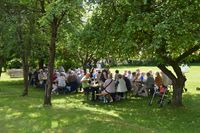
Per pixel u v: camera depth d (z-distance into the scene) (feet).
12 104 68.39
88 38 60.39
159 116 57.62
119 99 77.10
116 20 57.62
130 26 51.29
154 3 56.24
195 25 51.29
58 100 78.59
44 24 60.49
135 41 57.21
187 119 55.01
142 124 51.21
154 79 84.74
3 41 85.87
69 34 65.57
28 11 67.15
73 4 52.65
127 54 60.34
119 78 76.89
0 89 107.14
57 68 120.47
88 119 49.62
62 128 45.50
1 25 69.87
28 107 63.26
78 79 94.12
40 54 102.17
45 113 55.47
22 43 81.61
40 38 83.46
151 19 51.85
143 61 67.46
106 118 51.75
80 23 63.16
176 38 53.42
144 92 81.61
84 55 104.17
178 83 65.57
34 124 48.57
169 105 67.36
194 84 100.99
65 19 62.08
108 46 60.29
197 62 195.11
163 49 59.57
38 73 110.83
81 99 79.87
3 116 55.72
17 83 132.36
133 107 67.21
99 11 62.49
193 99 73.87
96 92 77.82
